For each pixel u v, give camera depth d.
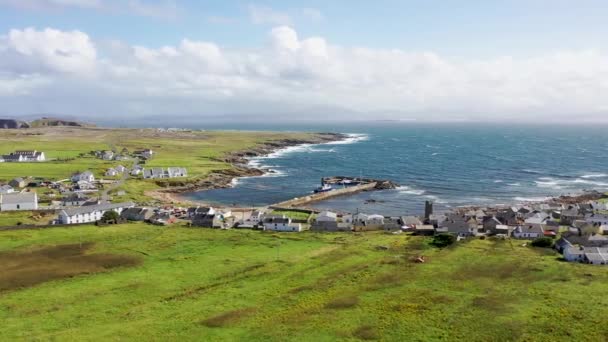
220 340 68.56
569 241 116.44
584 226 135.25
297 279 95.06
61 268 103.12
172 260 108.88
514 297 83.06
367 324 73.44
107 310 80.81
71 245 120.62
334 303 81.81
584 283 89.56
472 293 85.56
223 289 90.12
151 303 83.88
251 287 91.06
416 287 89.06
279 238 130.00
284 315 77.25
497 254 111.06
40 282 94.81
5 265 104.69
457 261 105.25
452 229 133.75
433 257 108.81
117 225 144.00
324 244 123.06
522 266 101.00
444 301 82.06
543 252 113.44
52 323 75.38
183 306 82.00
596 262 103.69
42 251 115.12
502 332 69.88
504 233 134.12
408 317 75.69
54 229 136.25
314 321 74.69
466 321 73.81
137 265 105.38
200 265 104.94
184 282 94.38
